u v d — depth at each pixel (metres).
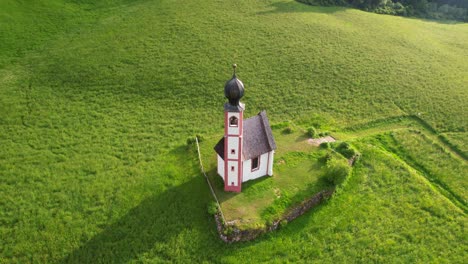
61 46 78.56
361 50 81.62
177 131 58.31
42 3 91.00
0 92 65.25
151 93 66.38
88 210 44.69
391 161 52.66
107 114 61.47
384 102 66.81
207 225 42.81
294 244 41.50
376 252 40.91
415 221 44.28
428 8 113.81
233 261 39.72
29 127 58.19
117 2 95.75
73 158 52.53
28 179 48.88
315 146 53.56
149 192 46.72
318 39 84.06
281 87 69.00
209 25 86.00
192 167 50.00
